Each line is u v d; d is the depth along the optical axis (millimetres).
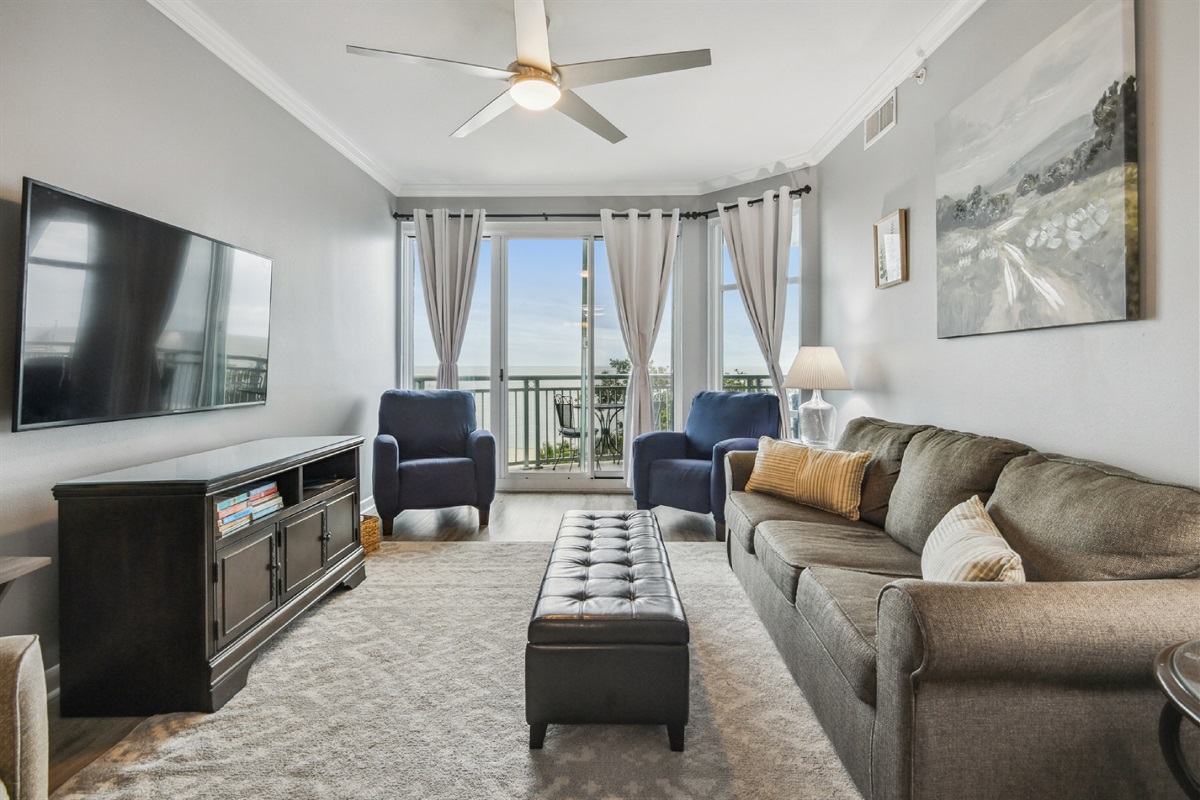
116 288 2080
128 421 2270
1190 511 1298
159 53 2441
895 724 1254
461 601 2701
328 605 2658
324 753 1632
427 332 5227
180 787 1499
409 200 5098
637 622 1627
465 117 3688
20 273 1733
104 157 2172
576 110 2695
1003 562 1354
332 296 3967
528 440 5215
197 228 2672
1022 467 1824
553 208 5082
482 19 2656
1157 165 1671
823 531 2326
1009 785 1226
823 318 4242
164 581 1836
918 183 2957
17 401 1732
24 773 1047
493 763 1590
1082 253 1887
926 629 1184
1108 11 1771
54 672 1987
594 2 2539
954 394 2650
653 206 5062
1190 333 1594
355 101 3463
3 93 1812
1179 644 1083
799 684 1894
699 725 1759
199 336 2521
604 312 5164
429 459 4035
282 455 2359
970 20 2527
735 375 4926
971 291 2455
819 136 4000
